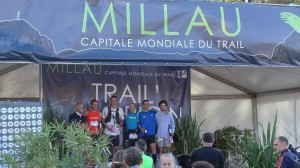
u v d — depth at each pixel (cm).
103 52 707
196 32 754
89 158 534
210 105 1277
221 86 1256
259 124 1290
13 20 674
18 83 1085
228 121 1284
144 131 1135
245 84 1233
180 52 741
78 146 529
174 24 745
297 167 665
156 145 1157
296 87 1138
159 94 1184
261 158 880
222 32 768
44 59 681
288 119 1178
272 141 887
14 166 515
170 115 1147
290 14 818
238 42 775
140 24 729
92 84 1127
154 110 1155
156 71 1184
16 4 680
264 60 786
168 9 746
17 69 1074
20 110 671
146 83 1174
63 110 1098
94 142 543
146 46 727
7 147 658
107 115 1111
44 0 695
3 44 664
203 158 703
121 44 716
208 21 764
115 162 566
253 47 782
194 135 1151
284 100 1191
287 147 690
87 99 1120
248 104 1305
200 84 1245
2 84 1075
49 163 512
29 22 681
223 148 1139
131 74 1163
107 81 1141
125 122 1141
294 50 807
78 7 708
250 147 907
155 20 737
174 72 1197
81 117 1060
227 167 1027
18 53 669
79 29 701
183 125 1166
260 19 796
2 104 663
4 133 660
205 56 752
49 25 689
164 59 732
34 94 1098
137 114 1152
